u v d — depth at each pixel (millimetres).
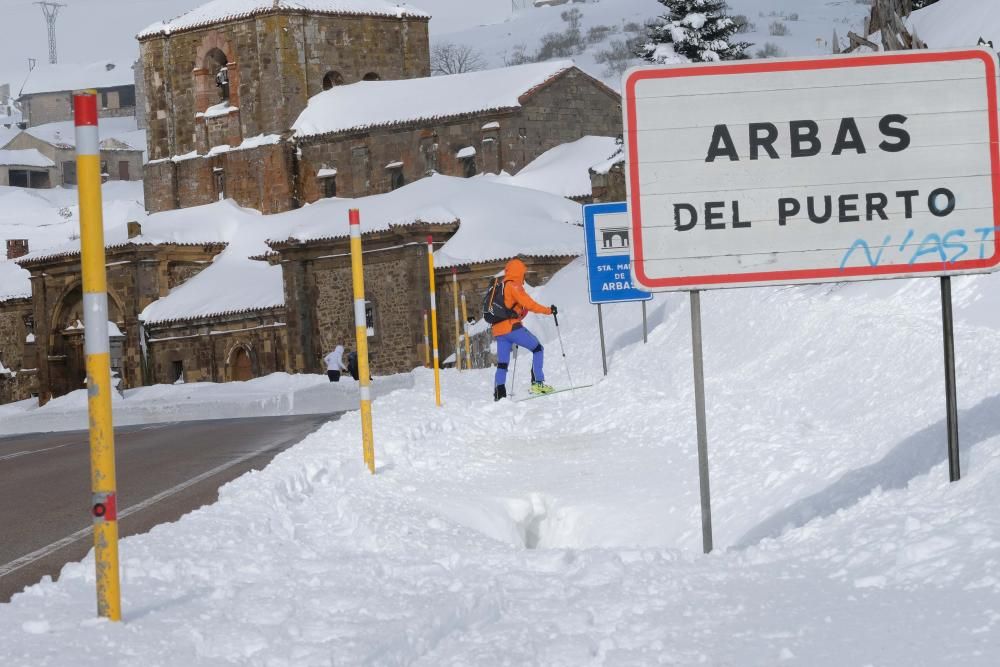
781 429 13750
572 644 6453
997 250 9398
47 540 11812
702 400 9547
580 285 53281
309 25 95188
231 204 95812
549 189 82812
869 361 14742
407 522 10914
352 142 91812
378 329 75562
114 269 87188
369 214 78250
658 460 14305
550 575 8430
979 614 6191
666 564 8492
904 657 5793
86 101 7293
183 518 10914
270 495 12195
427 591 7996
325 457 15375
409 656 6586
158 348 84375
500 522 12328
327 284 77625
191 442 23125
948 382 9188
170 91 99688
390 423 19094
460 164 87750
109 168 193000
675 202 9453
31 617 7387
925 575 7043
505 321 23969
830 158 9445
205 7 100375
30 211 174625
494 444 17406
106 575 7250
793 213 9445
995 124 9469
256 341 80750
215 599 7910
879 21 34281
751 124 9445
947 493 8766
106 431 7285
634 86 9461
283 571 8766
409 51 98312
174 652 6566
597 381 24375
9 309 96125
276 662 6266
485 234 73125
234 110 96625
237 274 87500
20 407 90188
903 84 9453
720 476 12406
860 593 6973
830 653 6000
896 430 11508
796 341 18266
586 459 15219
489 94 88375
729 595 7344
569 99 88812
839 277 9430
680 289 9469
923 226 9430
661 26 95000
